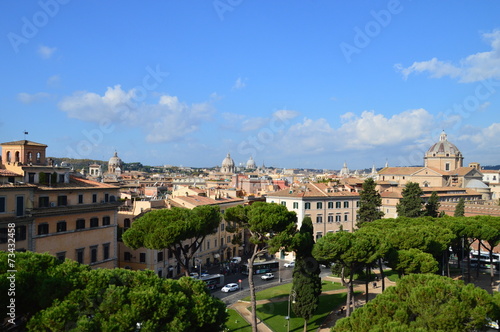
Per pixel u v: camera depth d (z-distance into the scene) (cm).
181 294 3353
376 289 7869
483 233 7538
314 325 6038
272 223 5500
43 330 2775
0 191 5428
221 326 3834
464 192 17712
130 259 8162
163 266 8306
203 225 5812
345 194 12025
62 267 3291
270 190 16600
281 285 8331
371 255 5631
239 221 6169
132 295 3027
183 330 3077
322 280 8706
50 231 6178
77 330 2709
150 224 5438
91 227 6938
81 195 6788
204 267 9919
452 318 3114
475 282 8069
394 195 14212
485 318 3278
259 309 6662
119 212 8794
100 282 3192
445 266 8612
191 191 12019
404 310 3247
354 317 3312
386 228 7756
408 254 5719
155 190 16100
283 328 5888
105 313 2934
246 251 12062
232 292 7800
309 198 11225
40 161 6812
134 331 3008
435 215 11200
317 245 5691
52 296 2981
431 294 3266
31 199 5831
